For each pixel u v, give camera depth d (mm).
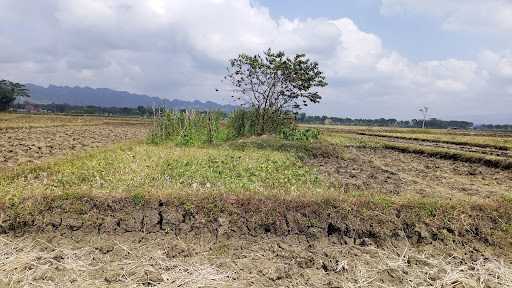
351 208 7000
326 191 8055
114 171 9719
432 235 6785
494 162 15781
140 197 6875
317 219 6828
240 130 22141
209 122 19094
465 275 5656
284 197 7184
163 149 14375
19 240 6168
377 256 6184
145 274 5363
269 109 22625
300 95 22438
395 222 6848
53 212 6609
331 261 5934
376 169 13562
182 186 8211
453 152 18578
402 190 9750
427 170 14305
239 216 6762
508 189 10672
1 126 32625
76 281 5172
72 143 20141
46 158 13578
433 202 7344
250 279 5363
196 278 5289
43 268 5383
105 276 5270
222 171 10234
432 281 5512
